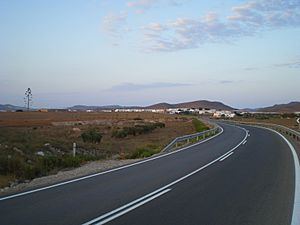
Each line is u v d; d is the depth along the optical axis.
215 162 19.92
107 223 8.18
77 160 21.11
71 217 8.66
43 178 15.61
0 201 10.44
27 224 8.05
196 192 11.74
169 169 17.27
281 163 19.25
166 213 9.07
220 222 8.29
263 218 8.66
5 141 28.70
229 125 76.75
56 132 51.47
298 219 8.59
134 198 10.84
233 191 11.91
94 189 12.28
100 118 112.62
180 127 75.62
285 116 131.00
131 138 52.88
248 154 23.97
